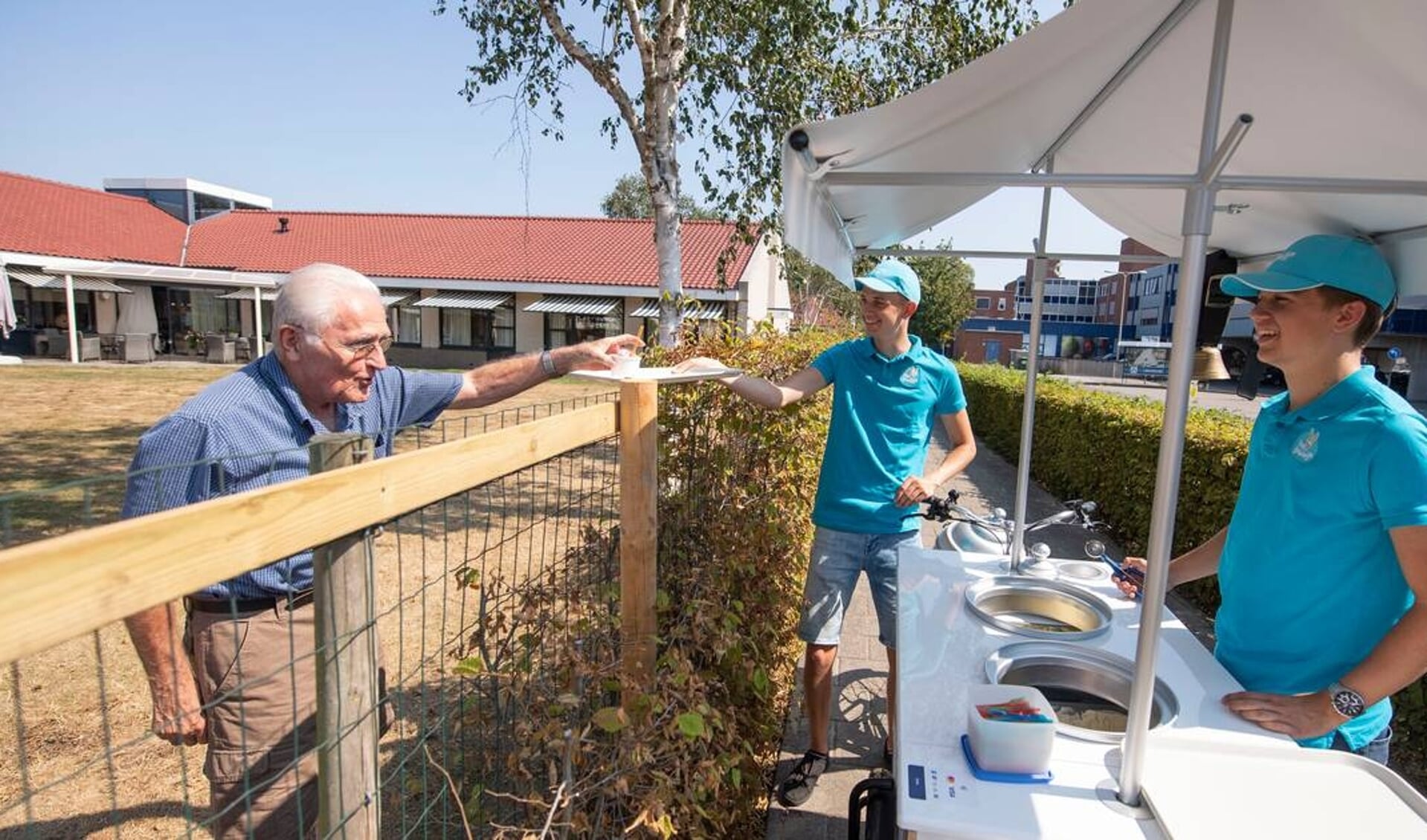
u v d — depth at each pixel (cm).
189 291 2620
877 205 231
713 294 2195
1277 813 127
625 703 191
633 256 2636
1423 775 313
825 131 139
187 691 179
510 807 209
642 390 204
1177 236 286
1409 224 185
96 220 2602
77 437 1000
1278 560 171
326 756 126
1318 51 149
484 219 2950
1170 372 123
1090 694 181
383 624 436
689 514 297
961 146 203
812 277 1781
